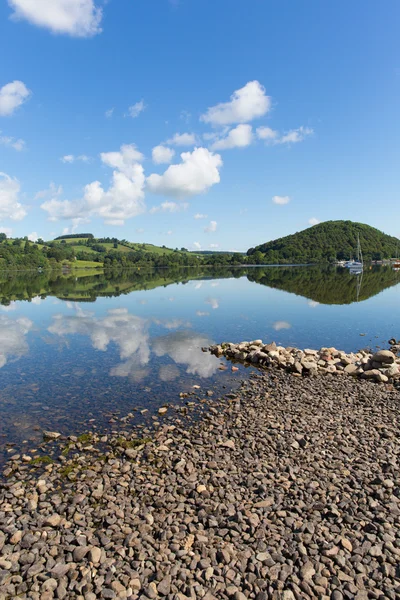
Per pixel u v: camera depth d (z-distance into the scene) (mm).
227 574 6398
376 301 46219
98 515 8000
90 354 22469
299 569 6492
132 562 6652
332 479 9141
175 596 5949
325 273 116625
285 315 36281
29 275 134375
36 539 7250
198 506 8281
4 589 6117
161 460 10281
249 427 12328
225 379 17938
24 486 9172
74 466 10133
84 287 74562
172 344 24938
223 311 38906
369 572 6422
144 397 15438
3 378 18016
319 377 18250
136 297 53656
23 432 12250
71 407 14359
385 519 7633
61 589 6109
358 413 13461
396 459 10047
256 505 8172
